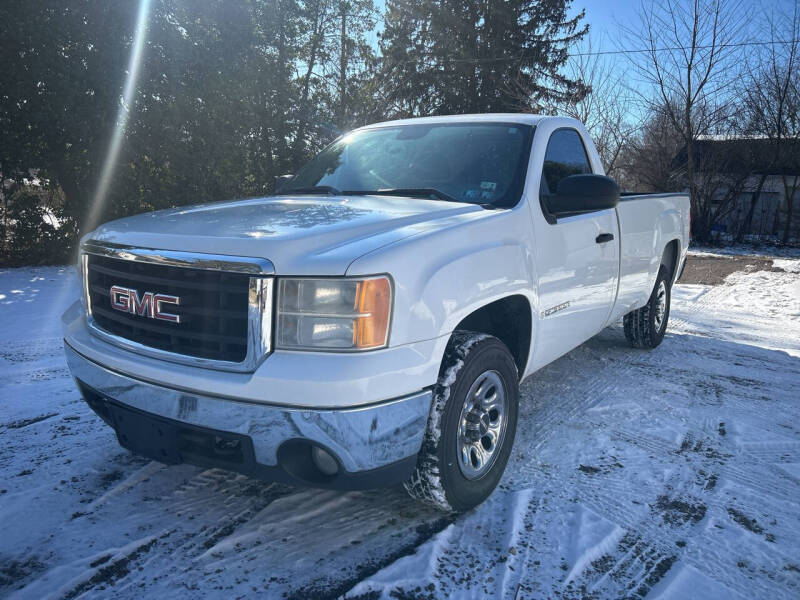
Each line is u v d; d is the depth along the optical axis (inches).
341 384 77.8
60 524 96.1
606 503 107.1
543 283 120.1
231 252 83.4
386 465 84.9
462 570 86.9
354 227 92.0
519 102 1022.4
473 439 100.2
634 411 153.4
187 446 89.7
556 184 136.7
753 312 333.1
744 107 748.0
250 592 81.1
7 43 414.9
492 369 102.9
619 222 159.8
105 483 109.6
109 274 96.1
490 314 120.1
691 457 127.3
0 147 438.3
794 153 738.2
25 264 461.7
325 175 144.9
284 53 655.1
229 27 529.3
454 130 142.3
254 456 83.0
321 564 87.7
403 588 82.4
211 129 520.4
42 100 436.8
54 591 80.1
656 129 796.6
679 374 188.9
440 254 91.5
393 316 82.7
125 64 458.9
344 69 919.7
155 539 92.7
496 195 121.7
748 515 104.7
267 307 80.7
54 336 226.8
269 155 637.9
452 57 1169.4
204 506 102.7
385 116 994.1
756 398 168.1
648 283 193.9
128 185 488.1
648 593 83.4
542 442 132.7
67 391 160.2
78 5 434.3
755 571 89.0
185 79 505.7
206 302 85.0
